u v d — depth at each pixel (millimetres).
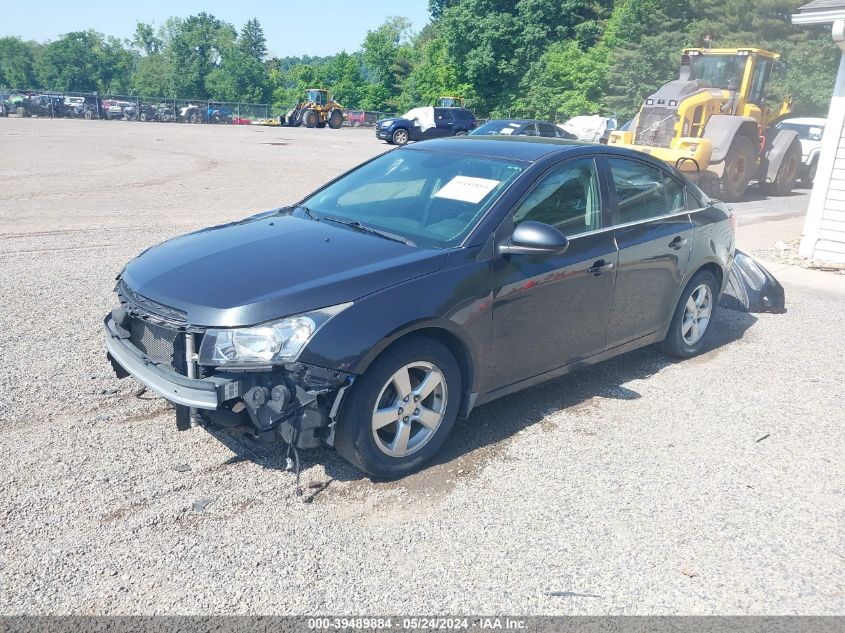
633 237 4961
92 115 48906
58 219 10883
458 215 4266
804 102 37969
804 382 5508
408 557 3186
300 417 3404
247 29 127375
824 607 2996
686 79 16953
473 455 4133
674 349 5754
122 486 3613
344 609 2850
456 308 3836
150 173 17297
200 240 4312
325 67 96438
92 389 4730
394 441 3756
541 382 4621
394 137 32625
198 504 3488
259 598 2883
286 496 3604
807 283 8781
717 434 4551
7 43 130375
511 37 52469
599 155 4898
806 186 19547
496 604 2920
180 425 3555
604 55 47938
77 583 2918
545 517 3541
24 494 3500
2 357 5199
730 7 42906
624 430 4539
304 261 3803
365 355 3467
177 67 111562
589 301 4676
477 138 5273
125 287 3949
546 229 3977
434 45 66812
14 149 22312
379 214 4535
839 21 9039
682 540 3410
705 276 5801
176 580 2963
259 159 21859
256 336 3363
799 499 3832
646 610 2928
